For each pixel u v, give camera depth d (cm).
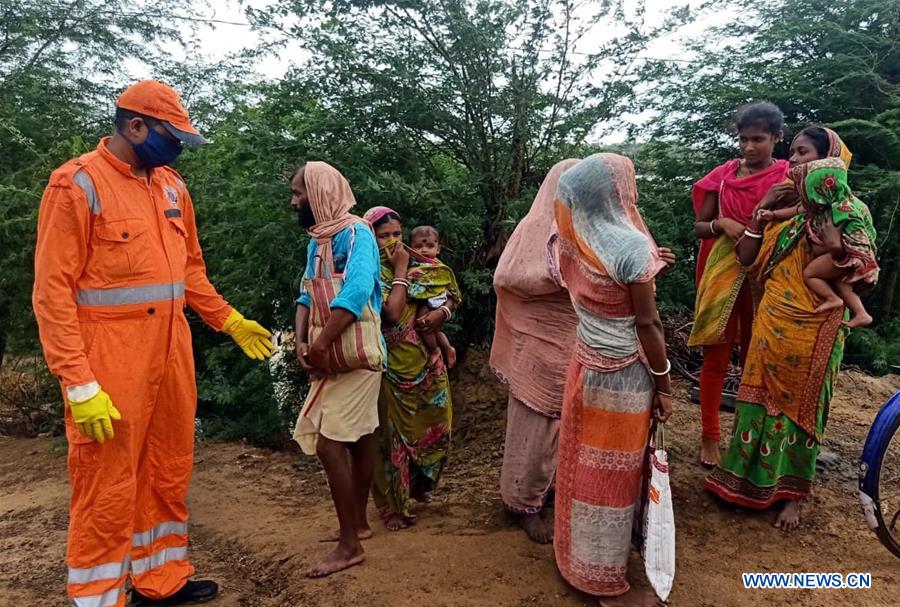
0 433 716
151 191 298
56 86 781
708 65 848
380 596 299
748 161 376
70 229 266
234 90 693
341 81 597
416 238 406
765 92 788
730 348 390
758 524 355
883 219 753
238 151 602
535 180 622
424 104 583
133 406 283
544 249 324
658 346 266
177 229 309
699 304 386
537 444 337
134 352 283
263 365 640
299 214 336
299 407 641
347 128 594
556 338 331
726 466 364
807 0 856
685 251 695
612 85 604
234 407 650
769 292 348
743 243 352
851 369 691
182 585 315
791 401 345
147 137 283
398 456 375
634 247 257
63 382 266
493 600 293
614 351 272
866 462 321
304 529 388
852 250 320
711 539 344
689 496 378
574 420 286
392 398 373
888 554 332
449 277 400
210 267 662
